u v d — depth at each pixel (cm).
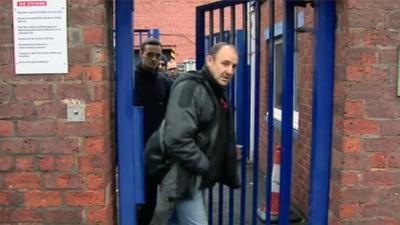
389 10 302
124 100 320
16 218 303
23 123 298
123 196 325
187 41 1852
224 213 576
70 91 297
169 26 1842
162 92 466
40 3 292
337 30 315
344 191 312
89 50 296
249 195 668
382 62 305
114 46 332
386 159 311
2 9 292
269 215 378
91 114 298
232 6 383
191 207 333
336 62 316
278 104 721
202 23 418
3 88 296
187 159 317
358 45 302
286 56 349
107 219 308
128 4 316
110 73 318
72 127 298
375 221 314
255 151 370
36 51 294
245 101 376
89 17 294
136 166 323
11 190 301
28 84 296
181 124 315
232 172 354
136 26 1836
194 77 330
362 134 308
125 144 322
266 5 721
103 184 302
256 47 357
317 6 317
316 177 327
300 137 558
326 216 330
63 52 294
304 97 539
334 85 320
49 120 298
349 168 310
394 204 314
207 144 331
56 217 304
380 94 306
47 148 299
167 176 329
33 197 302
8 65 295
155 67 456
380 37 303
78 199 302
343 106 307
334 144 320
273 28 356
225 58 329
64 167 301
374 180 312
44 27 293
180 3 1839
